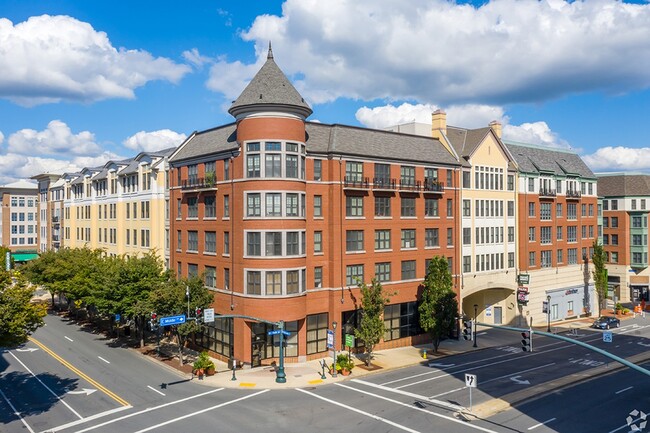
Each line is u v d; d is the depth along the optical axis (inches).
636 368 849.5
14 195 4594.0
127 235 2645.2
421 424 1176.8
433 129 2347.4
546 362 1839.3
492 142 2421.3
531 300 2598.4
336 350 1825.8
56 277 2492.6
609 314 3053.6
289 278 1692.9
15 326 1185.4
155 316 1563.7
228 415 1230.9
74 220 3420.3
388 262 1993.1
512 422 1201.4
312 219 1804.9
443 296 1923.0
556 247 2768.2
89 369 1656.0
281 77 1739.7
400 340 2027.6
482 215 2370.8
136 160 2640.3
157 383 1504.7
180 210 2127.2
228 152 1782.7
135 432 1119.0
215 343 1843.0
